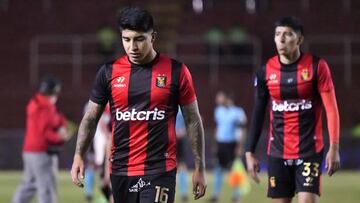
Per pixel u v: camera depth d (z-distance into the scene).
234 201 42.62
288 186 21.48
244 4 85.81
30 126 32.00
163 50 83.56
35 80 81.81
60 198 44.44
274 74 21.23
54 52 82.81
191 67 80.94
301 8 85.19
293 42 20.78
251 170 22.11
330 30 83.75
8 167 70.06
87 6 85.81
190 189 50.84
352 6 85.06
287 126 21.14
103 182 28.55
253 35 83.88
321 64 20.80
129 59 16.92
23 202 32.62
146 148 16.78
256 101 21.98
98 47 82.25
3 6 85.69
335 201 42.47
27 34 84.31
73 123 76.00
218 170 44.31
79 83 81.00
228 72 80.44
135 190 16.88
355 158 69.56
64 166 69.31
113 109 17.02
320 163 20.94
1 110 80.25
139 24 16.06
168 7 86.62
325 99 20.62
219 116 45.84
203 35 83.62
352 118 78.25
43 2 86.00
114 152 17.09
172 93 16.75
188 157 67.94
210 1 86.31
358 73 80.06
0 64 82.69
